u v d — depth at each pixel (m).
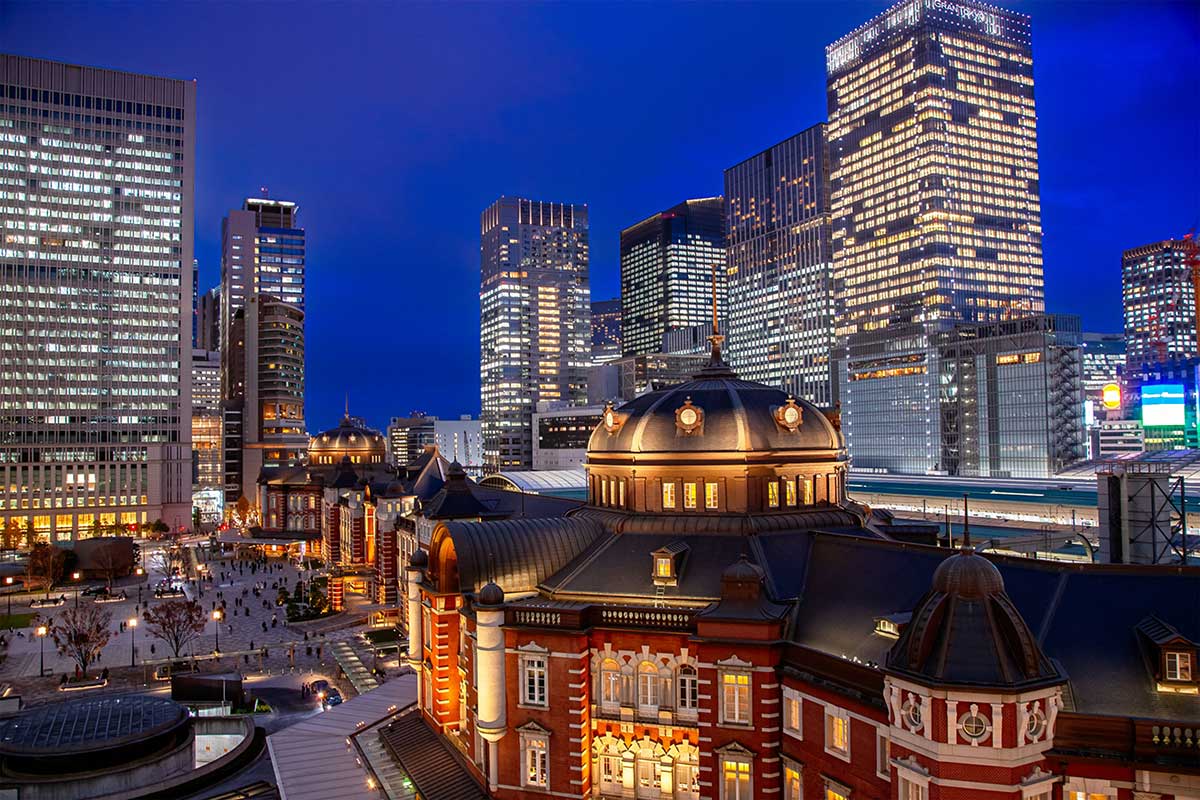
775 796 48.00
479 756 57.50
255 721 82.06
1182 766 34.75
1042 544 105.62
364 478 166.25
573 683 52.78
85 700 77.50
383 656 103.88
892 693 37.84
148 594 150.62
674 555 56.84
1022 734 35.22
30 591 153.25
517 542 62.25
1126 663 38.91
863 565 52.56
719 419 61.66
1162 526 66.62
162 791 65.19
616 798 52.94
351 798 62.56
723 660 48.84
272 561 188.00
